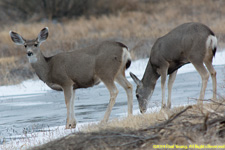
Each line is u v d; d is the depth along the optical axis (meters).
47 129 34.59
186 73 57.00
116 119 30.91
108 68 34.97
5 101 49.31
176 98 41.75
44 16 133.12
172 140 21.62
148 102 38.56
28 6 136.50
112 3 138.88
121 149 22.02
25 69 66.00
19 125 37.09
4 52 80.12
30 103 47.41
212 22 104.81
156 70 37.22
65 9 135.38
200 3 132.62
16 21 131.25
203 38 33.66
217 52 68.38
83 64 35.50
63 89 36.03
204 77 33.72
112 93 35.00
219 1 132.62
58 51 77.19
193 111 25.47
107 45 35.41
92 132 25.50
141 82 38.72
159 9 133.62
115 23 113.81
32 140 30.36
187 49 34.19
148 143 22.03
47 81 37.09
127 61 36.06
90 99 47.41
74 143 24.11
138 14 125.06
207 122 22.48
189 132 22.11
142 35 89.25
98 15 133.75
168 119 24.36
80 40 90.12
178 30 35.03
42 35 36.97
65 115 40.44
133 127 25.86
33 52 36.38
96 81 36.16
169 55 35.53
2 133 34.28
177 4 135.62
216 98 32.69
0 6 138.12
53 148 24.17
